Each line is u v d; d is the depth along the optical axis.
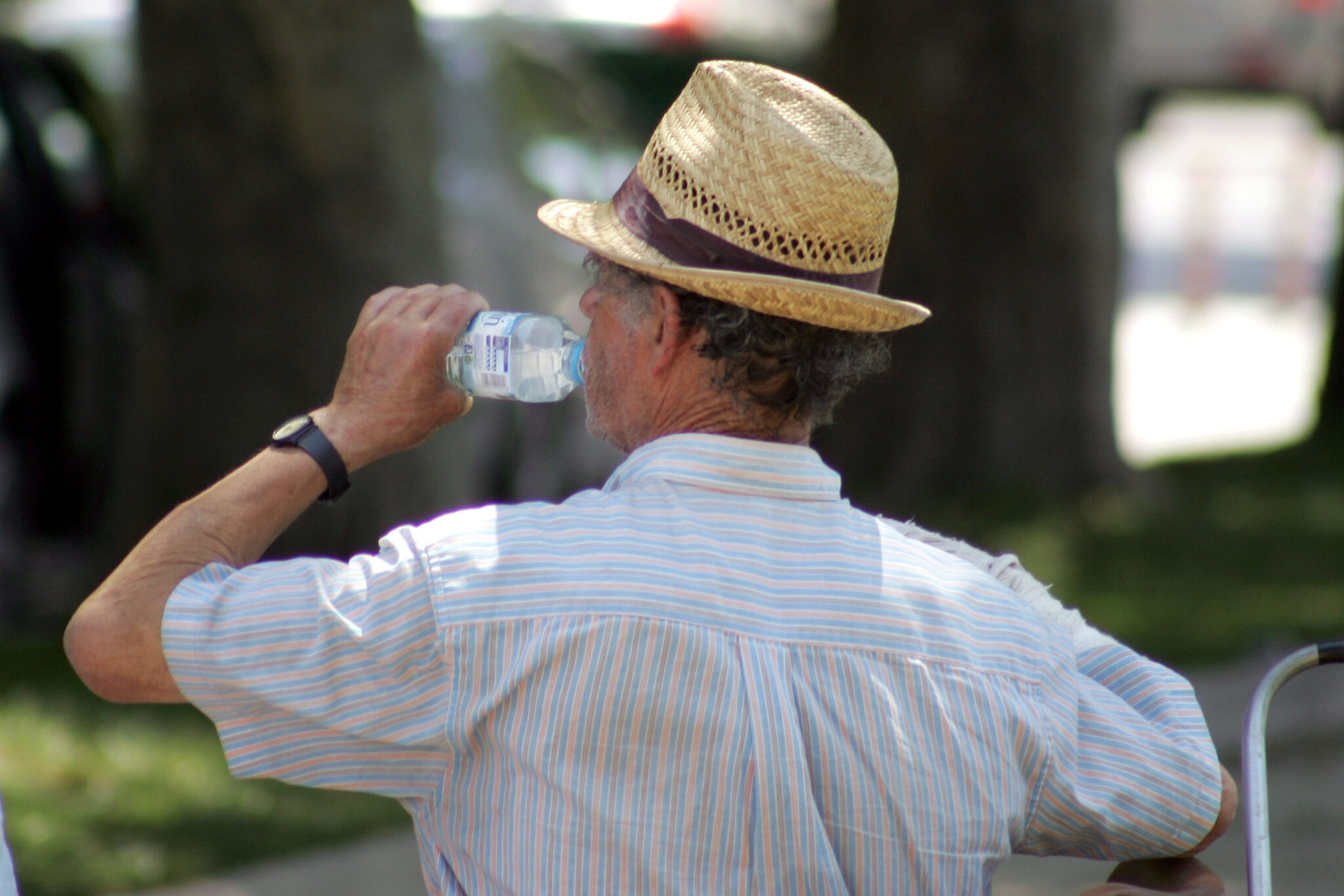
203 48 25.34
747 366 6.94
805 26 52.91
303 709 6.66
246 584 6.81
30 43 32.16
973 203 36.19
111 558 26.64
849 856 6.69
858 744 6.67
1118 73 37.06
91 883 16.48
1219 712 23.25
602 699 6.47
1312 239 92.38
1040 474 36.19
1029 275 36.19
